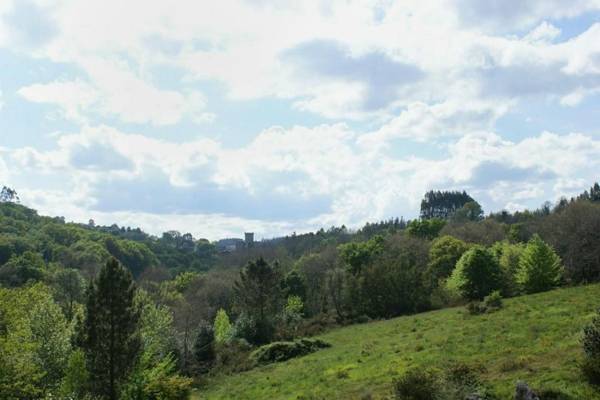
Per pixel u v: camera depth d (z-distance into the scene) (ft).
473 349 99.60
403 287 238.07
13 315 111.34
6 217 443.73
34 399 100.01
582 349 76.54
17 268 273.95
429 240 363.97
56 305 120.88
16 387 94.17
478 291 201.16
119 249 459.73
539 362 76.59
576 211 234.99
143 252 504.02
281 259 423.64
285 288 275.80
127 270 102.47
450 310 190.39
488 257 204.44
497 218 469.57
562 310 119.44
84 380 95.76
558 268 192.44
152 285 332.60
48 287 186.19
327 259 354.74
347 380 102.06
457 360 92.58
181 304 231.71
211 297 322.96
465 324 135.13
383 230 554.87
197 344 173.78
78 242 421.18
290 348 162.20
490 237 337.31
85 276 299.99
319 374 116.57
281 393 106.93
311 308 284.20
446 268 281.95
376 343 141.90
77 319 102.27
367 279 245.65
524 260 192.75
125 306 100.01
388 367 103.50
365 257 306.35
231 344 191.21
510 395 64.69
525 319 119.14
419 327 155.94
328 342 168.76
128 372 99.60
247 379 135.54
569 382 64.75
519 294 199.00
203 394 127.24
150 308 148.25
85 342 98.17
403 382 72.28
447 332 128.67
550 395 61.67
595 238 203.10
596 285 162.61
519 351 88.28
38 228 454.40
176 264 554.05
